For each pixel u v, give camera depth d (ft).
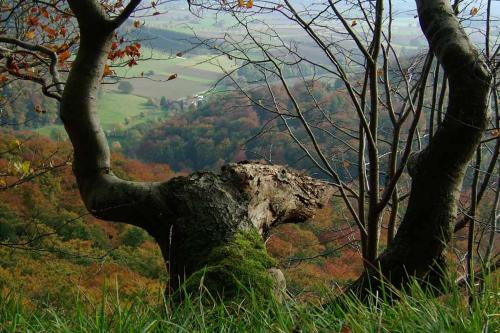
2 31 18.66
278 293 10.28
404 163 15.14
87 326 7.82
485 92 9.55
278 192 13.70
